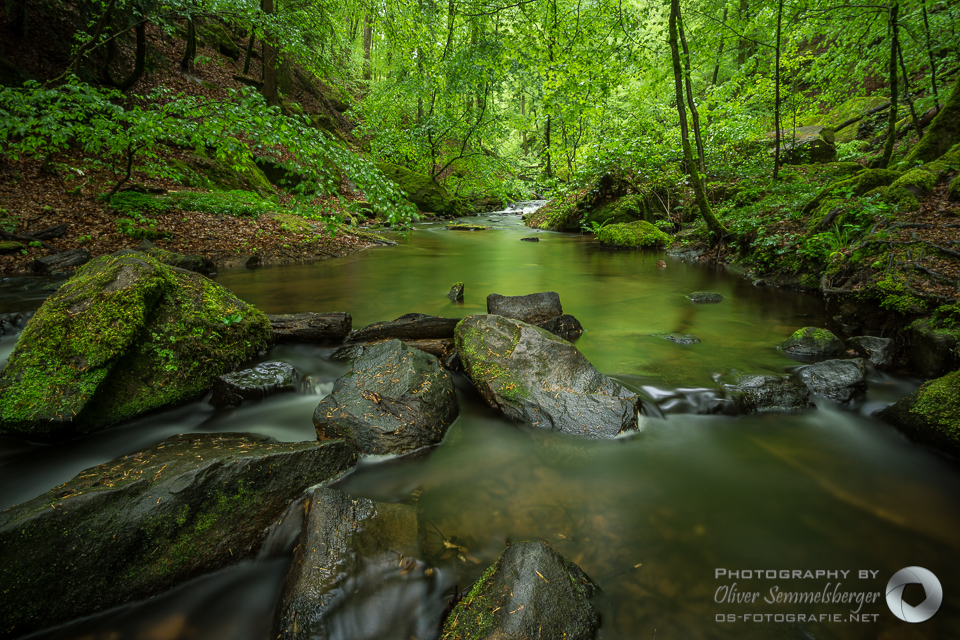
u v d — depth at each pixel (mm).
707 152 11570
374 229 13906
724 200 11523
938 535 2180
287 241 9641
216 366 3557
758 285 7418
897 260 5086
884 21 8625
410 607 1738
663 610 1766
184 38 17406
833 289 5539
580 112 11391
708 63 9586
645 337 4918
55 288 5980
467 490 2482
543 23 10812
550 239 13492
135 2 9516
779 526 2244
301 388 3566
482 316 4168
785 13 8695
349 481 2518
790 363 4145
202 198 10086
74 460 2652
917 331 3975
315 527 1942
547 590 1648
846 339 4648
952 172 6738
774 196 9586
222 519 2043
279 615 1663
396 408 2934
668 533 2189
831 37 9953
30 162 8852
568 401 3191
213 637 1710
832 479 2623
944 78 9820
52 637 1634
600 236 12414
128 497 1910
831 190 7793
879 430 3123
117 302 3211
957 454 2680
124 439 2885
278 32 10477
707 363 4133
